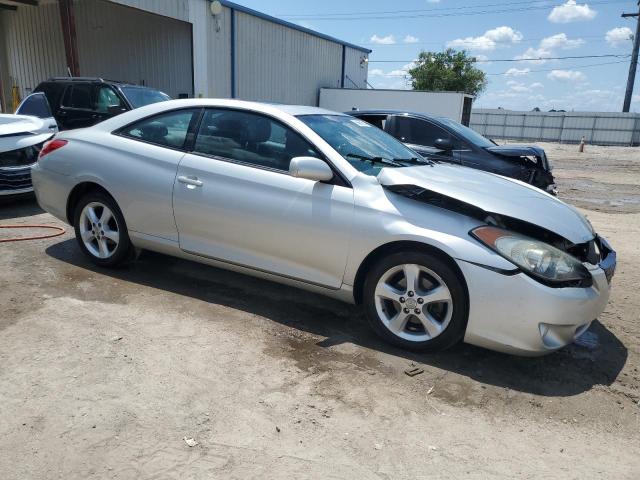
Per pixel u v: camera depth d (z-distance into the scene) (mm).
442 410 2912
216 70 18859
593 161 24078
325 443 2570
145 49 19250
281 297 4355
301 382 3094
